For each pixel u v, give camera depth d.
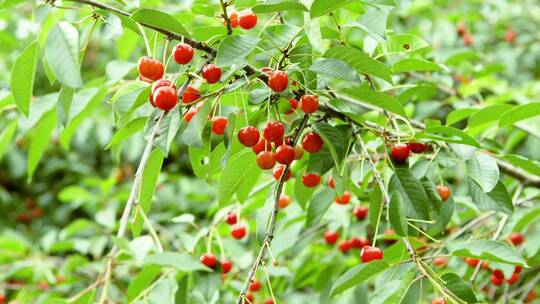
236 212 1.37
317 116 1.18
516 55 2.29
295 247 1.57
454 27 2.07
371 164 1.12
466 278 1.42
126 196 2.15
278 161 1.11
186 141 1.08
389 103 1.15
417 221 1.11
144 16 1.08
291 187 1.45
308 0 1.14
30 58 1.09
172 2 1.92
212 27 1.15
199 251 1.42
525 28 2.47
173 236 1.93
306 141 1.15
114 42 2.66
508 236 1.42
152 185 1.19
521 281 1.84
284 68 1.12
